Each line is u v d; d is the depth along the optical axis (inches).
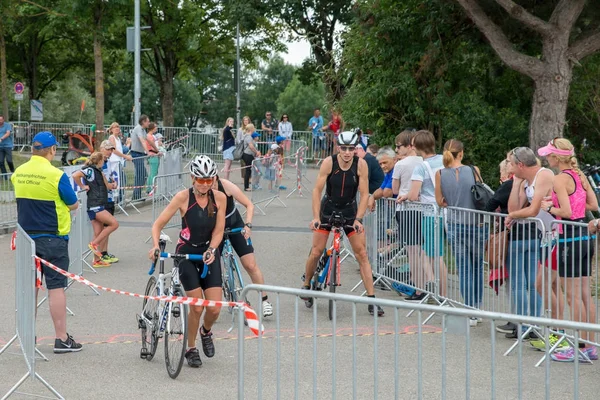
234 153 783.1
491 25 494.9
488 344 285.3
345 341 293.0
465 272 317.4
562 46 482.3
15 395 232.5
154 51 1520.7
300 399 229.8
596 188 466.9
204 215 246.7
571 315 268.7
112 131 674.8
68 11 1037.8
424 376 251.0
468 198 324.5
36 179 270.4
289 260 470.9
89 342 292.7
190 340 259.6
